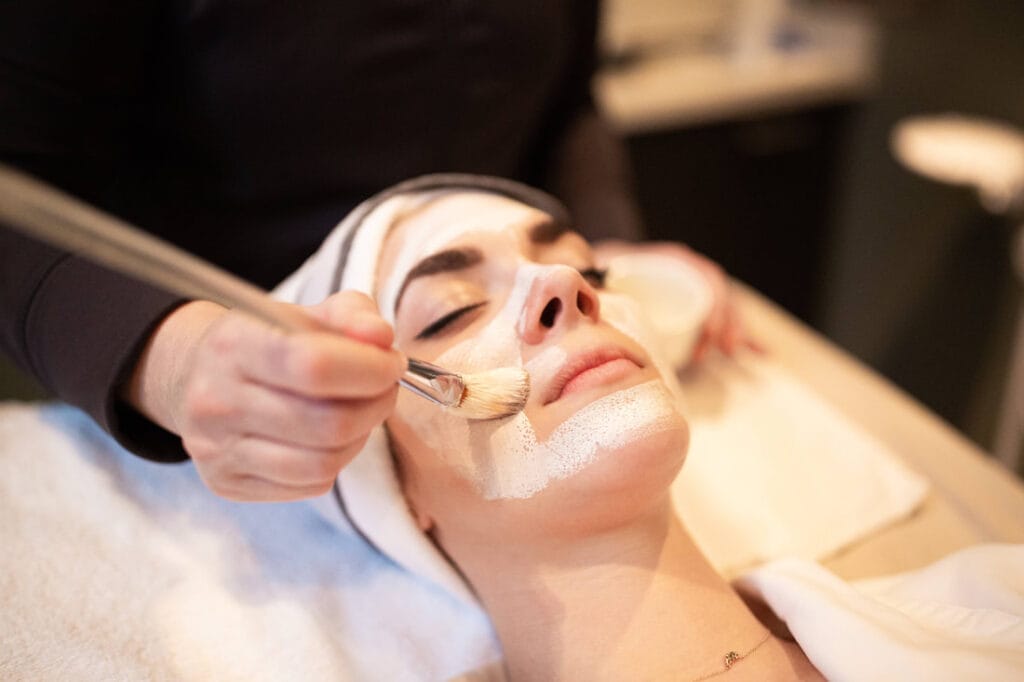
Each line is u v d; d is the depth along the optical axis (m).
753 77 1.54
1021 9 1.35
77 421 0.70
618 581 0.51
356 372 0.36
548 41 0.78
